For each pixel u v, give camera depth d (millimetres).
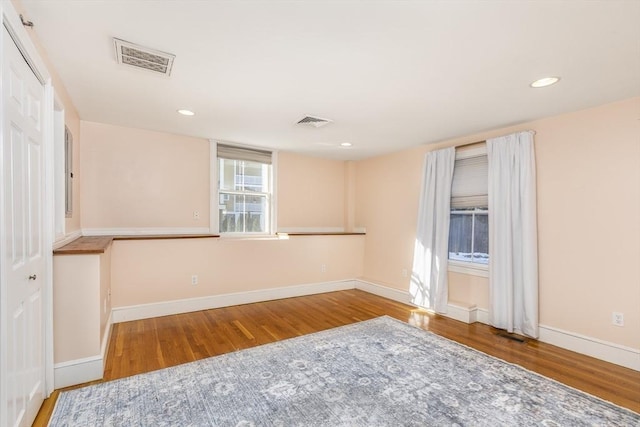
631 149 2475
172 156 3807
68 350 2109
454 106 2715
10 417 1354
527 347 2842
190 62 1989
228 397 2018
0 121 1205
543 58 1886
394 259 4648
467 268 3689
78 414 1809
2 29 1215
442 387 2166
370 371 2381
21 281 1490
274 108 2826
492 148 3344
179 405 1921
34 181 1691
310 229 5055
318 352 2707
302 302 4316
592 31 1603
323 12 1484
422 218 4094
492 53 1838
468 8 1437
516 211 3121
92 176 3336
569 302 2822
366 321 3541
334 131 3561
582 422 1805
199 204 4000
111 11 1485
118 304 3355
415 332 3203
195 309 3811
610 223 2580
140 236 3477
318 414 1859
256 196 4531
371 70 2076
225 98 2596
